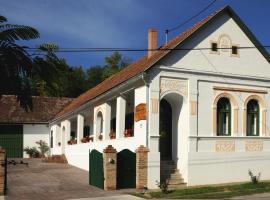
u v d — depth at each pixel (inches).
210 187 788.0
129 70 1073.5
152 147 792.3
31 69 396.8
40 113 1808.6
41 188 801.6
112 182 775.7
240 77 906.7
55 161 1455.5
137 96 832.3
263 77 935.0
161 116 893.8
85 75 2866.6
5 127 1743.4
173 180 822.5
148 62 872.3
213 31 887.7
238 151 890.7
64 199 674.8
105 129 1015.0
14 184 860.0
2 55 389.4
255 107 935.7
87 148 1166.3
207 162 848.3
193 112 845.2
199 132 849.5
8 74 392.8
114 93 944.9
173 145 870.4
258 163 912.3
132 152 804.6
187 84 847.1
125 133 895.7
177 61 838.5
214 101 872.9
